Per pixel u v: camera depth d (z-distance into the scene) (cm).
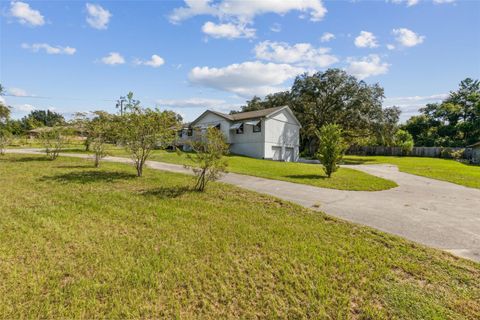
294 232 495
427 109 5631
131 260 367
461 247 449
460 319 269
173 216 561
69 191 730
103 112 1226
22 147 2481
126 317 262
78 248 397
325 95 3209
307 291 312
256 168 1544
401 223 573
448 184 1180
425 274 354
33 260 357
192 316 267
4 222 479
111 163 1411
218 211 611
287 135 2838
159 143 1020
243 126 2758
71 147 2497
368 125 3045
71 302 278
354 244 448
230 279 333
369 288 321
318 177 1258
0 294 284
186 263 366
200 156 814
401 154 4253
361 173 1577
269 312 276
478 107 4662
